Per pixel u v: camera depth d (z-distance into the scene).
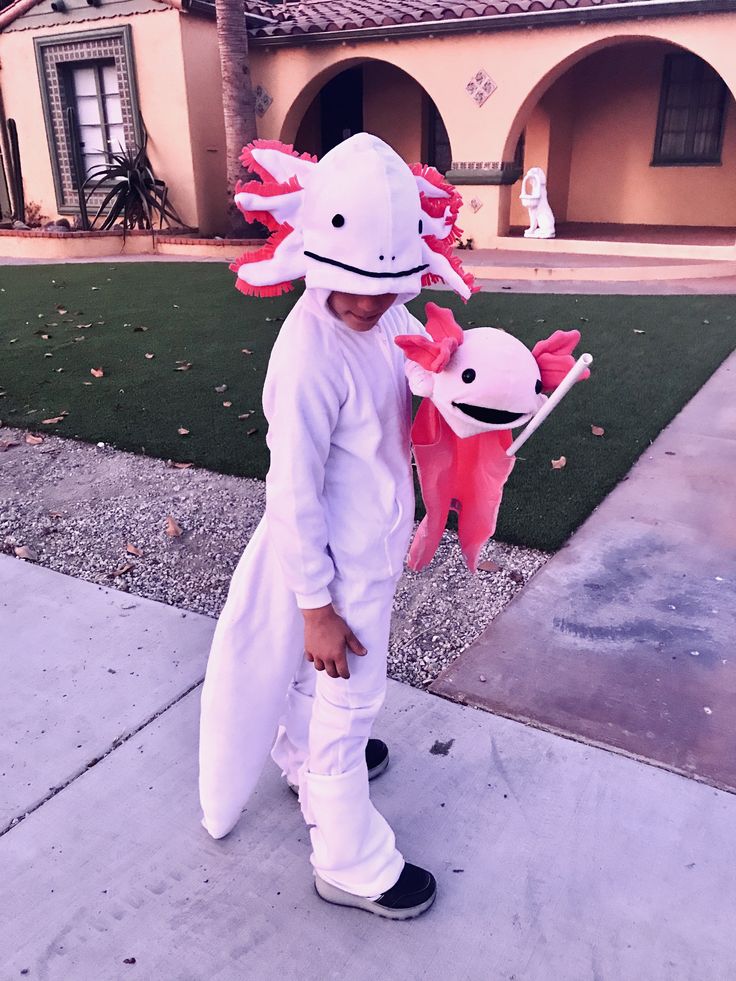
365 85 15.99
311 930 1.83
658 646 2.87
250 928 1.83
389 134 16.11
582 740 2.41
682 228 14.68
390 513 1.65
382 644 1.72
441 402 1.58
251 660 1.83
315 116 16.56
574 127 15.53
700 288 9.82
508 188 12.95
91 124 14.70
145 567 3.48
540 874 1.96
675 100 14.51
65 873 1.97
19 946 1.79
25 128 15.28
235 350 7.00
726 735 2.43
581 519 3.86
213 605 3.18
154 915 1.86
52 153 15.09
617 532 3.74
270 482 1.54
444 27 12.04
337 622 1.61
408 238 1.42
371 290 1.40
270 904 1.89
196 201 13.84
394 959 1.76
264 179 1.50
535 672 2.73
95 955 1.77
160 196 13.73
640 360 6.51
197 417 5.27
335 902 1.89
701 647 2.86
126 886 1.94
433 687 2.66
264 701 1.87
